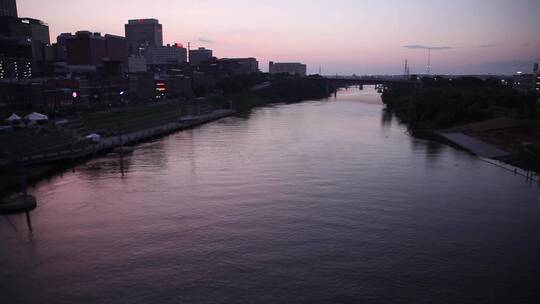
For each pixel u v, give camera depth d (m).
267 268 51.34
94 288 47.59
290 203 73.19
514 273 50.28
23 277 49.94
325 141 133.50
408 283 48.22
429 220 65.75
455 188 82.25
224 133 156.88
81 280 49.19
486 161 105.44
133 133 147.62
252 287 47.41
